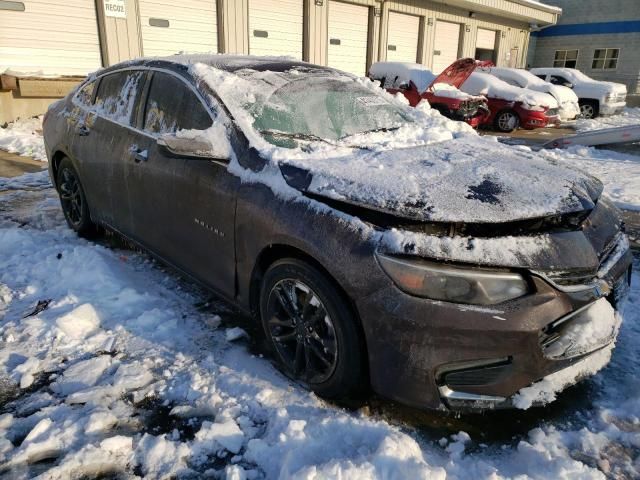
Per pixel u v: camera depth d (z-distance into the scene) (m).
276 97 3.05
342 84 3.51
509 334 1.92
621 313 2.47
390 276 1.99
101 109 3.96
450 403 2.04
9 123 10.09
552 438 2.15
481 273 1.95
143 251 3.73
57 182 4.65
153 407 2.33
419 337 1.97
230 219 2.63
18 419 2.23
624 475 1.97
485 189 2.23
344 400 2.38
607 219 2.45
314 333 2.34
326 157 2.62
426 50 18.95
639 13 25.00
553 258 2.02
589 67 27.30
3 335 2.86
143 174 3.27
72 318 2.94
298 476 1.85
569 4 27.20
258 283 2.64
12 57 9.85
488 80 13.47
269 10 13.65
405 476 1.87
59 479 1.92
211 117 2.86
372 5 16.23
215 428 2.15
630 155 9.20
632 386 2.48
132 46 11.29
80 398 2.35
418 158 2.62
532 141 11.41
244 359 2.68
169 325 2.96
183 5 11.98
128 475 1.96
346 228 2.13
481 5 19.36
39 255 3.90
